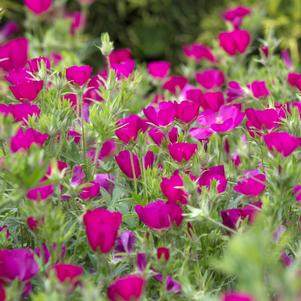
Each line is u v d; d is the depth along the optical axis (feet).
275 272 3.54
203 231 4.33
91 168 4.53
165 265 4.09
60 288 3.86
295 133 4.47
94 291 3.77
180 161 4.45
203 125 4.79
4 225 4.44
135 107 5.13
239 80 5.72
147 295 4.17
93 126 4.50
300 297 3.48
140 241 4.18
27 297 4.17
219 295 4.30
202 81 5.68
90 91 5.10
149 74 5.89
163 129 4.58
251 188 4.38
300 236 4.40
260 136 4.54
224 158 4.83
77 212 4.34
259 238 3.48
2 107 4.49
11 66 5.06
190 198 4.25
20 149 4.00
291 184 4.12
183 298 4.09
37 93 4.58
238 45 5.82
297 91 5.23
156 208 4.19
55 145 4.38
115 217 4.05
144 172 4.49
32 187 3.93
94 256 4.22
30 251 4.22
